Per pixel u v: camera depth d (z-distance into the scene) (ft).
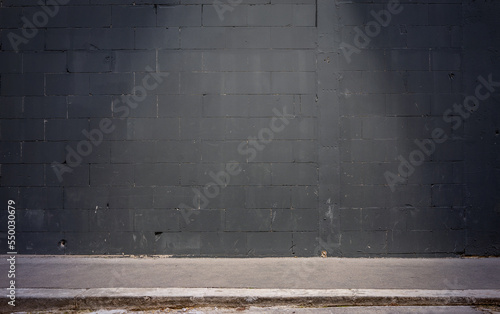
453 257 17.21
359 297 12.73
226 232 17.22
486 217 17.30
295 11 17.44
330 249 17.20
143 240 17.29
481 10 17.54
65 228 17.37
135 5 17.49
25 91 17.49
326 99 17.31
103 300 12.63
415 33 17.44
